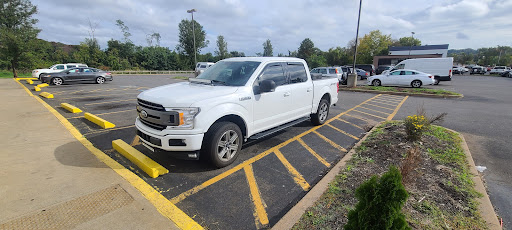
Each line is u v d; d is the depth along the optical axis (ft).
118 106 30.89
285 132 20.15
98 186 10.91
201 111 11.78
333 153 15.71
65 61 157.69
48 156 14.05
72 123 22.03
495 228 7.97
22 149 15.06
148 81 76.54
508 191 10.93
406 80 56.13
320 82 21.01
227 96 12.98
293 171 13.14
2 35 81.71
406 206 9.14
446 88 59.26
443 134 17.71
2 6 102.63
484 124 22.56
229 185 11.60
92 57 162.50
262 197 10.64
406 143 15.62
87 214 8.97
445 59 67.77
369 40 215.31
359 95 45.16
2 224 8.23
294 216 8.74
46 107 28.45
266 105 15.34
